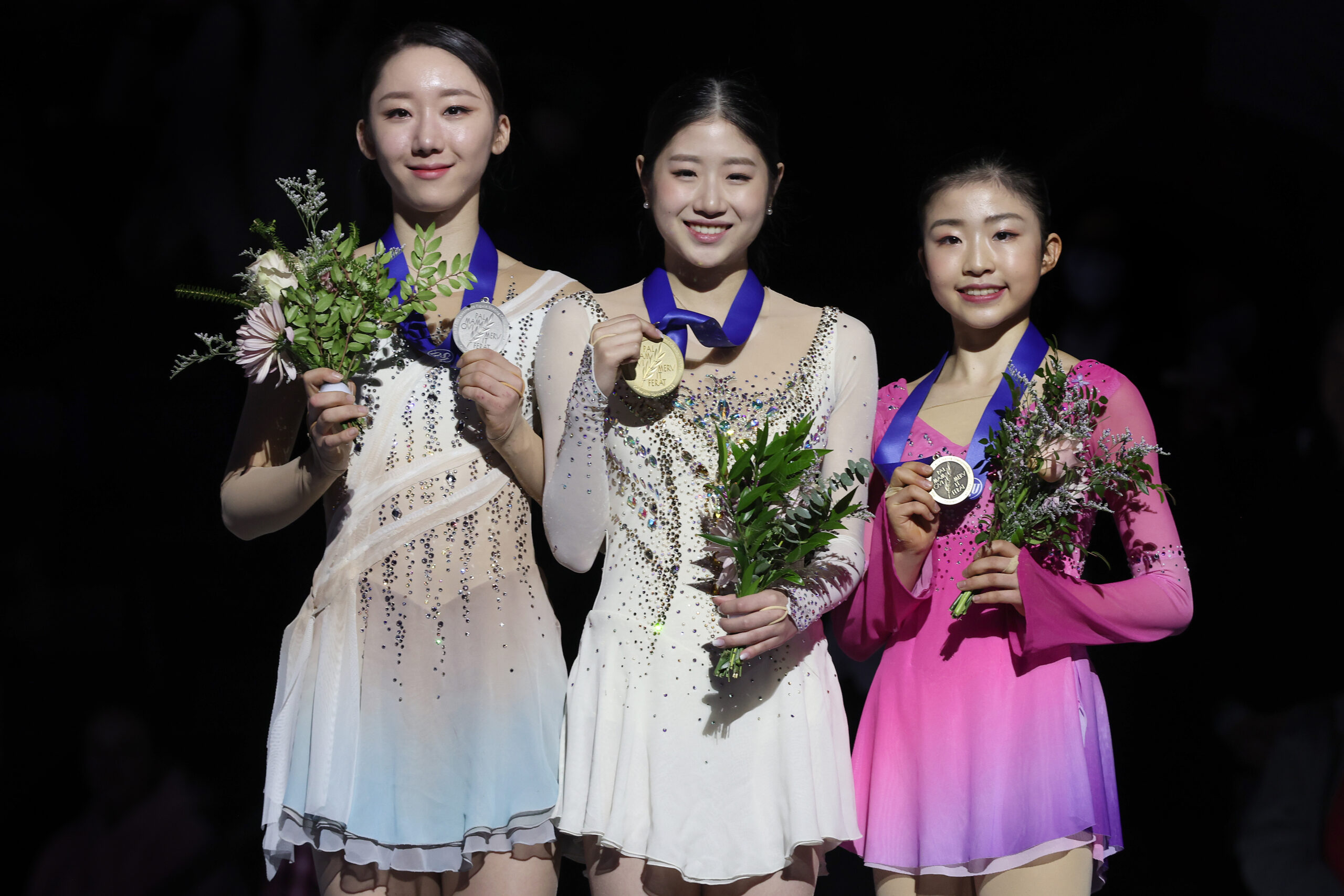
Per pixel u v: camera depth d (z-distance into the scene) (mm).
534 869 11227
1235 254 18453
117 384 20906
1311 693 15492
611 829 10656
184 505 20312
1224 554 16266
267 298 11102
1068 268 18922
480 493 11539
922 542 11469
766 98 11531
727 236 11250
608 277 20344
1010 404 11938
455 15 20734
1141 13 20047
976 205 12000
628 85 20875
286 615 19516
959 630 11562
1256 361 17547
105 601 19266
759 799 10859
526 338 11883
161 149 21453
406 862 11016
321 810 10875
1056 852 10898
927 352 20016
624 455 11258
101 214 21688
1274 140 19172
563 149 20641
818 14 20844
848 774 11242
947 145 20828
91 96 21922
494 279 11961
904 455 12133
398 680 11273
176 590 19500
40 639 18828
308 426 11148
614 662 11109
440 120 11578
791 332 11578
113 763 17500
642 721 10969
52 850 17156
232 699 18844
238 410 20844
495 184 13867
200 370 21078
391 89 11625
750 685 11008
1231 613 16016
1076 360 12297
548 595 11883
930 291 20141
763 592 10594
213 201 21047
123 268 21500
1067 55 20422
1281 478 16469
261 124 20672
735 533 10891
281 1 20672
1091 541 18469
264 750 18391
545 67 20672
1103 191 19484
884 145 20922
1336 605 15641
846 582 10883
